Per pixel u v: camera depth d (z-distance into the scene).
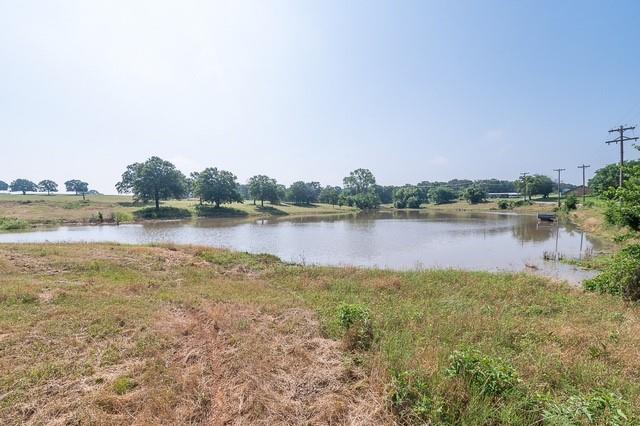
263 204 78.81
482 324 6.26
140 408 3.66
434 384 3.83
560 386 4.15
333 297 8.77
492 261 18.28
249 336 5.51
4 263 10.56
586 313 7.52
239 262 14.48
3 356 4.73
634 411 3.42
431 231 33.78
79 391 3.97
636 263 9.00
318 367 4.50
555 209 58.44
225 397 3.83
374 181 111.06
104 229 38.53
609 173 58.50
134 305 7.09
